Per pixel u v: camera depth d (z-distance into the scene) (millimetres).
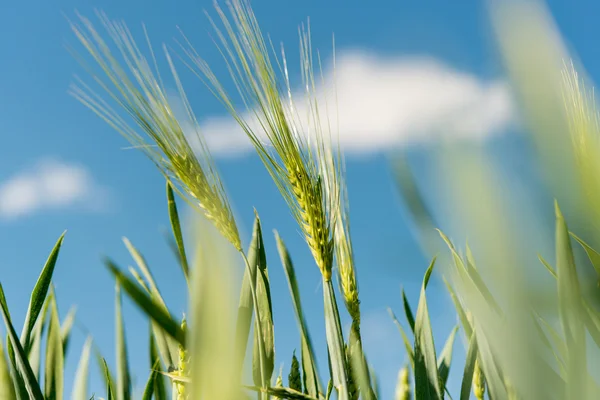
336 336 706
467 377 709
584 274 350
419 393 701
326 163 747
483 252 231
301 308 792
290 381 761
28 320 743
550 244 243
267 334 736
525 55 240
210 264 378
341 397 700
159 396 806
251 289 724
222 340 367
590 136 276
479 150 234
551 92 240
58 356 788
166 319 624
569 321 351
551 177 237
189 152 705
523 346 236
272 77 728
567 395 336
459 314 715
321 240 715
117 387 808
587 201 242
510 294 232
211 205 690
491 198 229
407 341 789
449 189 234
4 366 710
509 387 636
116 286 823
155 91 714
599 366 334
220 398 359
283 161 721
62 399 781
